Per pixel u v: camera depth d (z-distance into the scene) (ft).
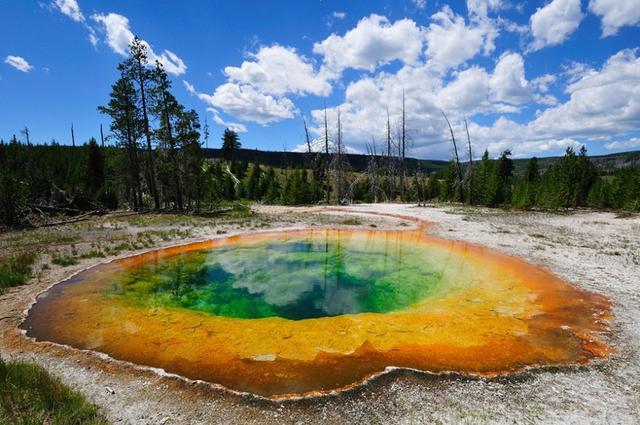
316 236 54.85
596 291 27.45
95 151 121.60
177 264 38.22
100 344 19.25
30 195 76.07
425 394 14.64
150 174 87.40
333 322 22.90
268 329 21.76
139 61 76.79
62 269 33.68
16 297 26.14
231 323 22.84
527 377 15.89
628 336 19.86
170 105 79.30
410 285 31.55
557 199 87.76
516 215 77.71
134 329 21.45
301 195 121.29
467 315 23.80
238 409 13.67
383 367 16.90
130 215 74.84
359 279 33.68
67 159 146.61
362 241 51.29
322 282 32.81
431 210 89.86
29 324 21.57
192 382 15.48
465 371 16.51
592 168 105.60
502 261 37.73
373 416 13.25
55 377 15.15
